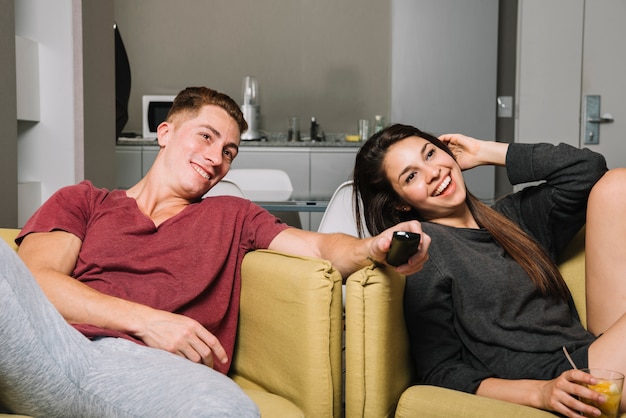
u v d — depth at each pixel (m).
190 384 1.06
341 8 6.18
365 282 1.33
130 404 1.07
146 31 6.22
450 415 1.31
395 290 1.39
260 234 1.56
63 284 1.36
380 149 1.71
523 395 1.33
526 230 1.75
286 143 5.45
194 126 1.62
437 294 1.50
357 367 1.34
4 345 1.00
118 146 5.41
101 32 3.13
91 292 1.36
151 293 1.46
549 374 1.40
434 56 5.55
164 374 1.10
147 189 1.63
